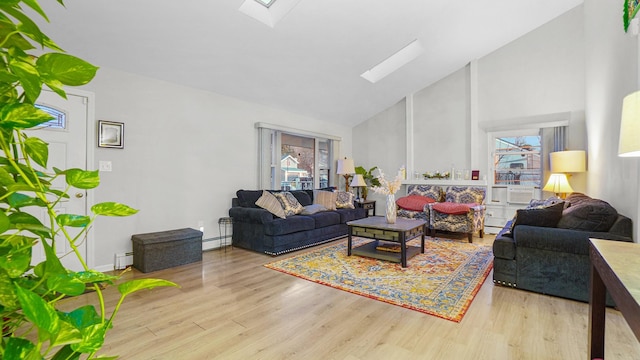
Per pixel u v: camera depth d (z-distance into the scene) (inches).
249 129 190.4
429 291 105.9
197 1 109.3
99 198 129.0
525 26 195.3
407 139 251.8
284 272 127.5
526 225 109.6
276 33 136.1
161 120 148.9
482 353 69.9
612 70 120.5
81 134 124.3
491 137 219.3
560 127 189.5
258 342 74.9
